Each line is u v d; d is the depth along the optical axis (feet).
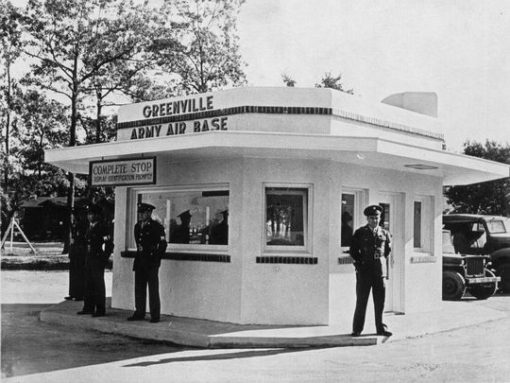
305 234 38.60
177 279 41.16
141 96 112.68
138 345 34.12
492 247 68.59
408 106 51.55
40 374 27.04
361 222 41.83
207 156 39.45
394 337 35.68
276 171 38.19
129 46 112.16
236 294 37.88
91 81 113.39
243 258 37.81
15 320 43.24
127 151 38.91
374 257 34.99
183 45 115.75
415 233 48.44
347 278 39.45
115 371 27.58
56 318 41.96
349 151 34.91
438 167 42.86
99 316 40.88
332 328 36.76
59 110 113.39
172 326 36.65
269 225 38.55
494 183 135.33
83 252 50.93
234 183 38.50
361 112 41.68
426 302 47.52
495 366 28.68
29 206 197.67
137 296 39.19
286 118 38.65
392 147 35.60
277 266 37.81
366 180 41.65
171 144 36.24
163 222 43.39
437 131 50.01
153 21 114.32
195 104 41.39
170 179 42.29
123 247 45.44
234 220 38.37
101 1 110.01
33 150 116.26
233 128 39.19
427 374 26.99
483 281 60.59
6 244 155.43
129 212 45.60
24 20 106.52
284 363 29.27
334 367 28.40
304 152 36.14
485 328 40.75
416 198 47.98
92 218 41.86
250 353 31.81
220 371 27.53
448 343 34.94
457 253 65.46
